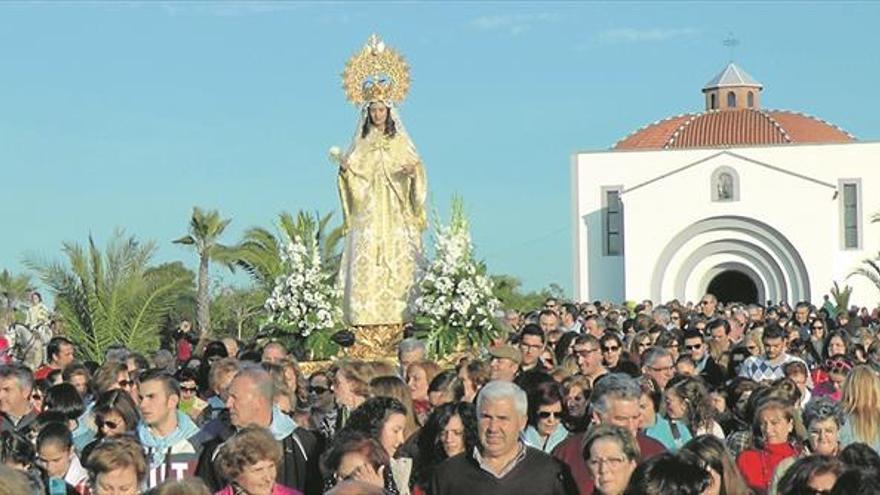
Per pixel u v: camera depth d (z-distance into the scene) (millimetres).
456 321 26562
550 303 32375
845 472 8055
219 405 15906
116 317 37094
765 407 12812
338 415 13602
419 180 28891
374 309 28266
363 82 29234
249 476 10102
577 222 78375
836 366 18781
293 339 27469
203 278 55312
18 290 48906
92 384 16859
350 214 28844
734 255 73875
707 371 20484
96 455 10539
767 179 73375
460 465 11039
